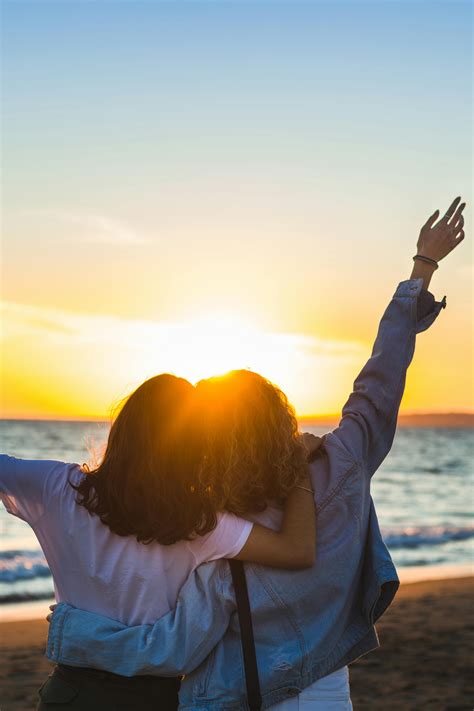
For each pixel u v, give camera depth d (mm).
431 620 9773
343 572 2344
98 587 2350
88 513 2355
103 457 2391
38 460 2465
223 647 2314
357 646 2412
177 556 2328
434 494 37562
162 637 2268
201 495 2271
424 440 90562
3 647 8414
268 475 2309
